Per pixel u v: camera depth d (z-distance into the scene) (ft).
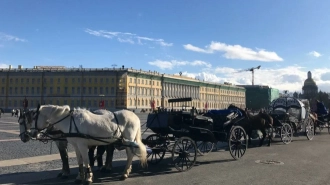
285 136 58.44
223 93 440.86
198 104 390.42
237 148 40.45
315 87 457.68
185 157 33.12
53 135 28.02
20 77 324.60
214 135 39.52
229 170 33.04
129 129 28.91
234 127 39.78
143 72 323.98
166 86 350.02
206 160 38.86
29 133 26.78
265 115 53.36
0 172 30.53
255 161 38.58
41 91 319.47
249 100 483.92
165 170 32.76
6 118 157.17
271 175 30.83
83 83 312.09
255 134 53.21
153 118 35.78
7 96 325.42
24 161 35.96
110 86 306.35
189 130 35.29
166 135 36.45
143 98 322.55
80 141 26.55
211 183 27.53
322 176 30.58
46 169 32.22
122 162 37.37
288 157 41.68
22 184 26.58
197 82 389.19
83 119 26.78
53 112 27.02
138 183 27.30
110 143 28.04
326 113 83.10
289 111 67.05
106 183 27.22
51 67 348.59
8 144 49.08
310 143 58.34
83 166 29.19
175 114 35.42
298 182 28.22
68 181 27.73
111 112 29.17
